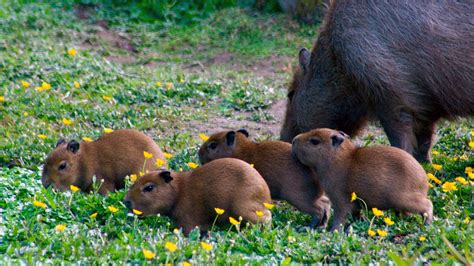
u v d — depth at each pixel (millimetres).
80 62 19297
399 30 11500
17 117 15133
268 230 9109
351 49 11672
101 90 17500
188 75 20203
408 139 11945
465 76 11500
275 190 10273
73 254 8336
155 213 9570
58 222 9508
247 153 10633
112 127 15523
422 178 9641
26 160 13047
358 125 12875
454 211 10352
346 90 12422
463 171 12172
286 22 24922
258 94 18188
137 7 25969
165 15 25578
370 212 10234
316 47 12602
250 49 23500
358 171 9742
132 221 9641
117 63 22250
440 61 11477
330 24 12086
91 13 25594
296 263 8359
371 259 8523
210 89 18438
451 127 14578
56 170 10852
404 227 9586
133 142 11367
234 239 8797
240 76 21000
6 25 23625
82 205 9953
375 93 11758
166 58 23141
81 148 11102
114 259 8172
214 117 16922
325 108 12688
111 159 11195
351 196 9836
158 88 17938
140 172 10914
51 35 23547
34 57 19156
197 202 9477
